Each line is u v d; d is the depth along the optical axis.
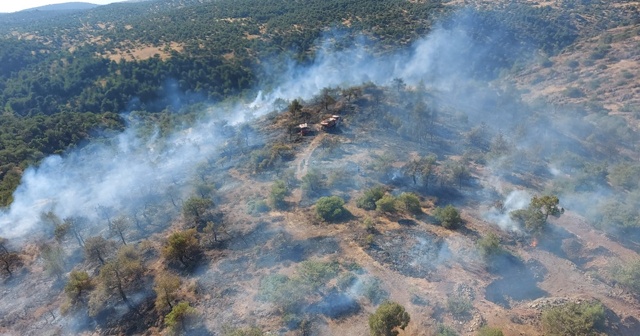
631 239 45.78
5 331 43.47
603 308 35.12
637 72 105.88
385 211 53.59
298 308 38.78
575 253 43.94
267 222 54.12
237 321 38.38
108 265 44.78
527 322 35.34
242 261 47.09
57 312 45.12
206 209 58.59
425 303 37.84
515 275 41.25
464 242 46.00
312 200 58.47
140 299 43.78
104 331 40.94
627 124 82.75
